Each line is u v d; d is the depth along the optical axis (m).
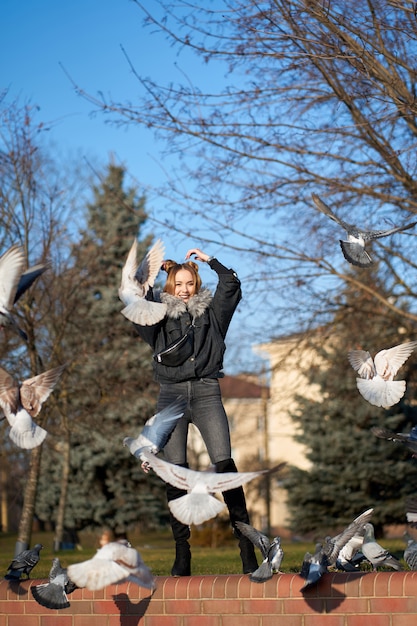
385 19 13.91
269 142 15.84
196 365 7.98
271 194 16.27
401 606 6.94
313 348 19.73
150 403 31.61
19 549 21.06
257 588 7.45
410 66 14.62
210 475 6.00
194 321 8.11
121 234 31.78
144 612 7.84
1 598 8.38
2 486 45.44
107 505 33.59
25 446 6.40
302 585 7.29
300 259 17.08
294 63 14.48
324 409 29.94
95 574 6.04
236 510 8.04
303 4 13.72
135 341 28.98
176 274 8.28
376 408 29.28
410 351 7.30
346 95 14.57
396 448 29.39
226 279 8.20
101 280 25.41
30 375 21.88
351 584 7.14
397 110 13.97
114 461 33.34
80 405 24.52
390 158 14.88
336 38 13.93
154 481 34.16
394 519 29.61
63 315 22.28
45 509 33.81
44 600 7.70
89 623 8.01
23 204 21.50
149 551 22.33
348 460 29.61
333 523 29.88
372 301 18.72
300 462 47.88
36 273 7.11
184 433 8.08
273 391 21.17
